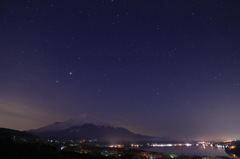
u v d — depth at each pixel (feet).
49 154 80.12
